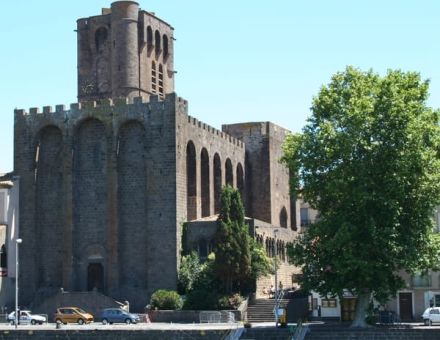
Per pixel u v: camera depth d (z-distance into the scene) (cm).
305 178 7681
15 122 11100
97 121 10800
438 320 7962
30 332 7469
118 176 10581
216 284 9850
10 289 10688
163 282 10188
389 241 7081
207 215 11450
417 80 7650
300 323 6981
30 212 10906
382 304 7325
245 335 7031
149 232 10350
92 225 10669
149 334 7144
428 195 7331
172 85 13750
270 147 13338
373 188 7300
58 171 10962
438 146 7650
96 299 9850
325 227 7425
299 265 7688
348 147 7338
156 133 10469
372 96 7569
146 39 12900
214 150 11794
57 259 10831
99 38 13050
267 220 13200
